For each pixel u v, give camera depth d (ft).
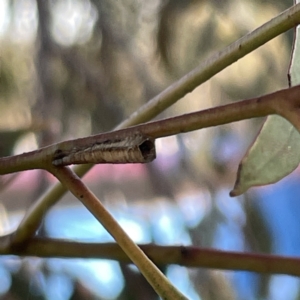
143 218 1.63
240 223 1.62
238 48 0.64
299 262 0.67
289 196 1.94
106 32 1.55
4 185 1.13
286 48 1.64
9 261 1.34
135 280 1.29
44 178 1.42
